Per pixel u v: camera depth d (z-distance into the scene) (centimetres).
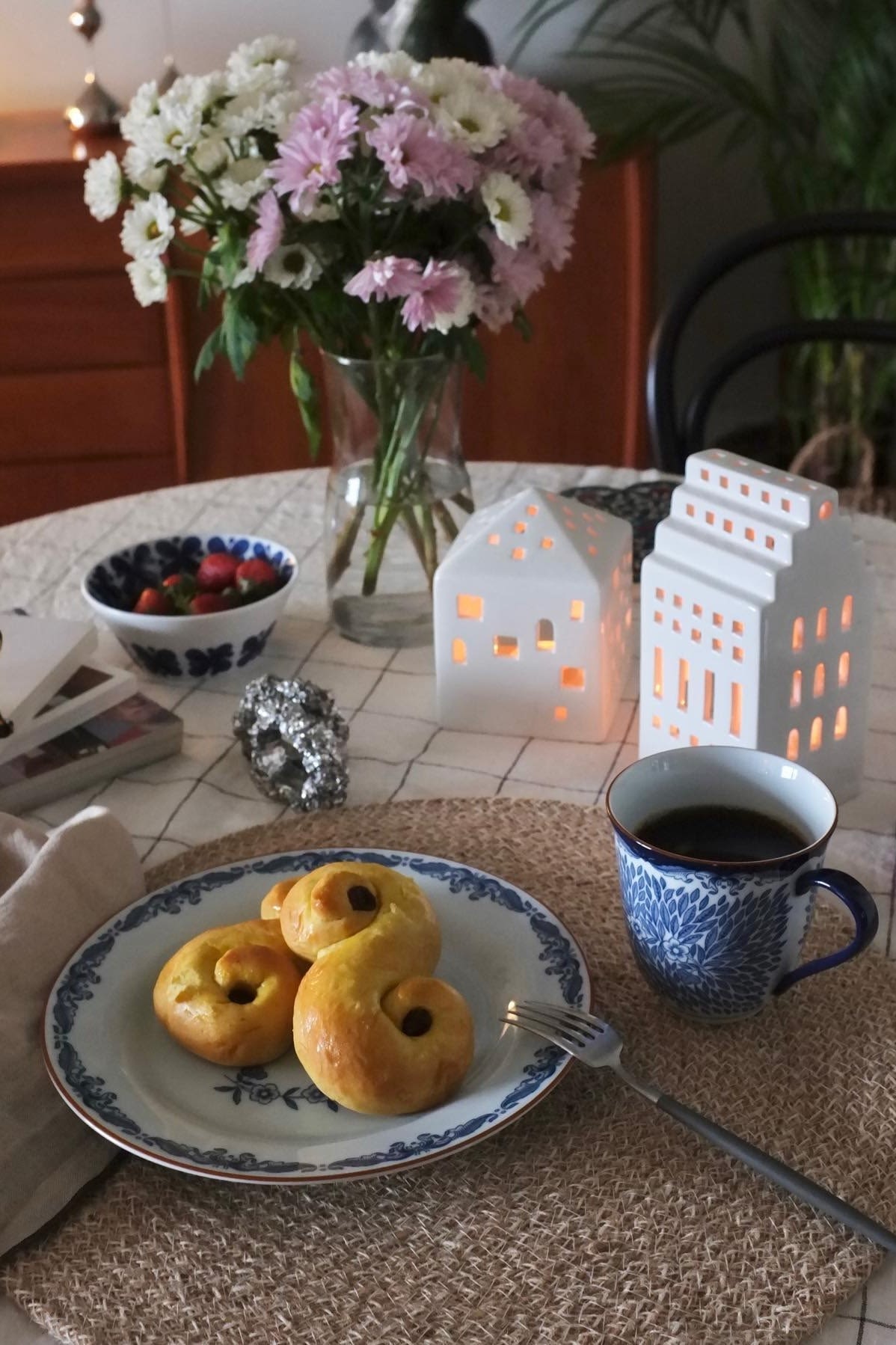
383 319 104
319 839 85
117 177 103
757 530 80
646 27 274
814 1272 56
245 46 104
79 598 120
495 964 72
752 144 286
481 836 85
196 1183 61
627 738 98
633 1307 55
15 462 242
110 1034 67
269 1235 58
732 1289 55
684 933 66
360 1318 55
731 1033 69
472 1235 58
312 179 91
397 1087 61
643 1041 69
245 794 93
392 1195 60
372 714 101
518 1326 54
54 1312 55
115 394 237
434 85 98
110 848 77
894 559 120
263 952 67
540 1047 65
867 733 96
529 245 104
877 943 76
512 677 96
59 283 229
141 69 275
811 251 255
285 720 89
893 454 276
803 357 266
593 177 234
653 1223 58
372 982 63
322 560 126
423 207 97
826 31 255
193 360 232
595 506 123
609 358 243
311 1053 62
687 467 85
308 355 224
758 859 68
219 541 114
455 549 96
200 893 77
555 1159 62
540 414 247
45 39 270
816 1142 62
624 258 238
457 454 108
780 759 71
